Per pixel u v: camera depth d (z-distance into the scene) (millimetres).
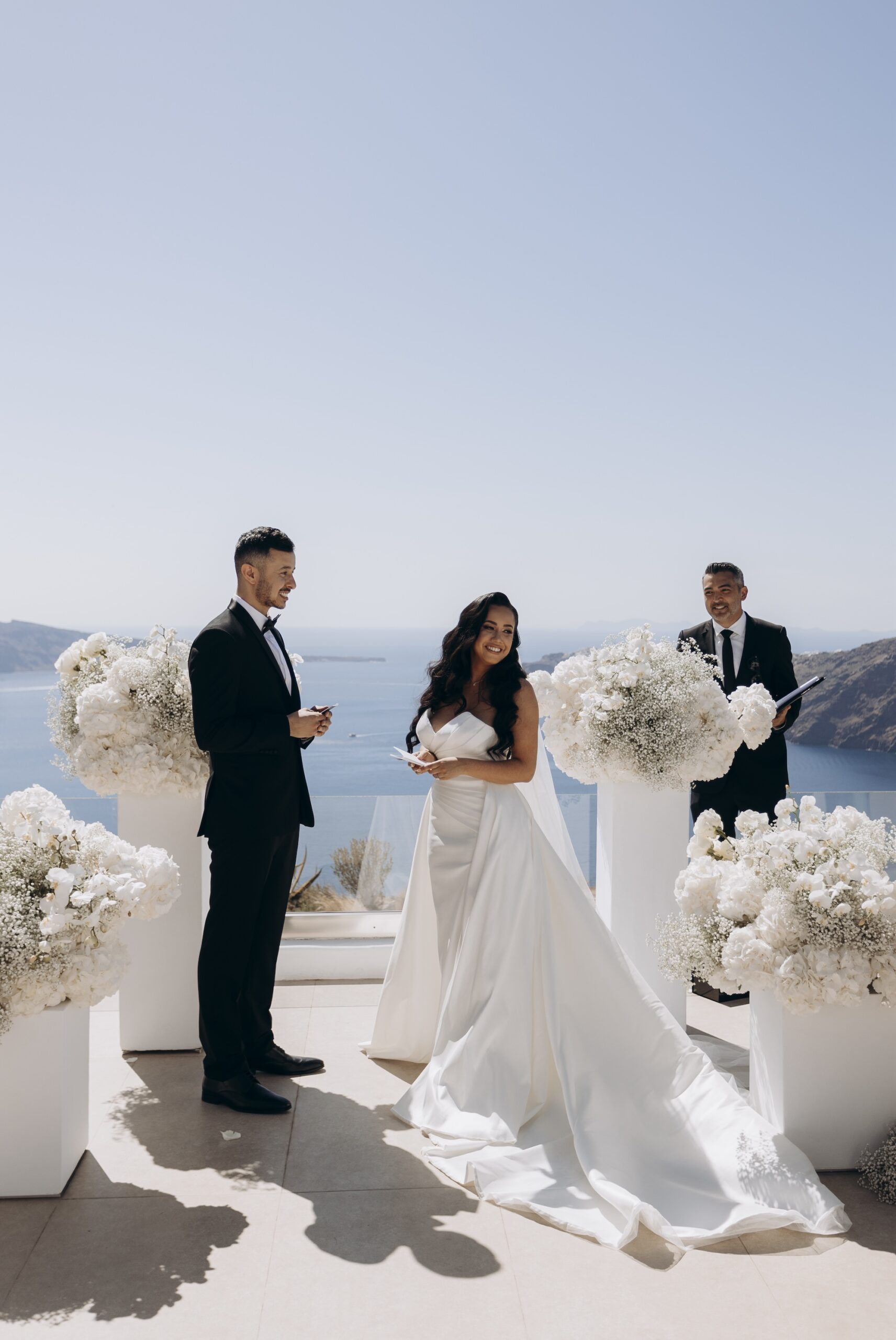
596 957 3119
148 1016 3662
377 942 4645
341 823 4609
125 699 3502
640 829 3836
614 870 3865
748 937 2705
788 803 3070
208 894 4020
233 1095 3166
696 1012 4211
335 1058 3621
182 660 3645
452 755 3398
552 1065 3107
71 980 2494
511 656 3420
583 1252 2332
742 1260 2297
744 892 2824
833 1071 2701
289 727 3209
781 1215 2410
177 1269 2232
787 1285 2193
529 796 3582
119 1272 2219
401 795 4645
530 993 3107
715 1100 2881
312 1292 2150
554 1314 2080
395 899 4668
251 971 3457
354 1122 3061
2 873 2547
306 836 4598
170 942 3658
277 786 3299
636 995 3086
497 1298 2139
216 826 3236
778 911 2672
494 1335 2008
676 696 3639
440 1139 2885
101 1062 3580
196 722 3205
